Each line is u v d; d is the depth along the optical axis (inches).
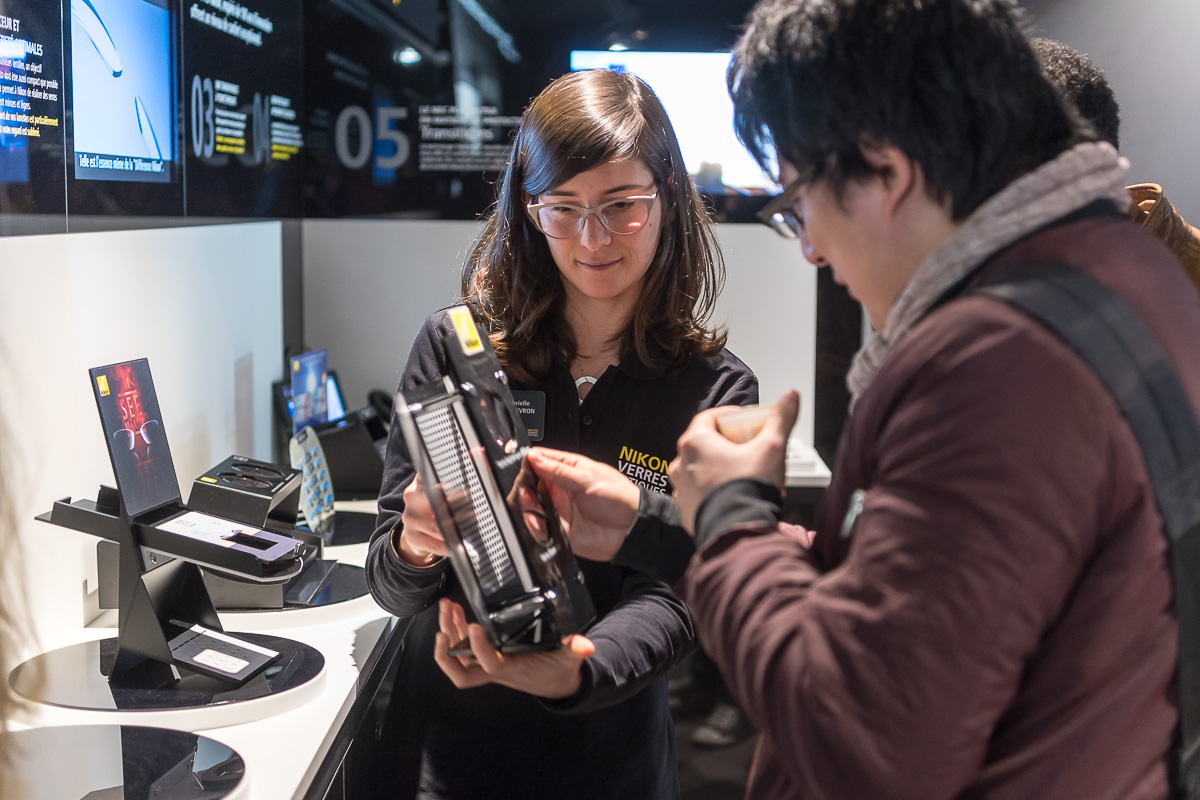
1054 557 23.2
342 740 52.4
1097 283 25.4
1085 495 23.5
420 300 115.0
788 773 27.6
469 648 39.7
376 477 101.3
